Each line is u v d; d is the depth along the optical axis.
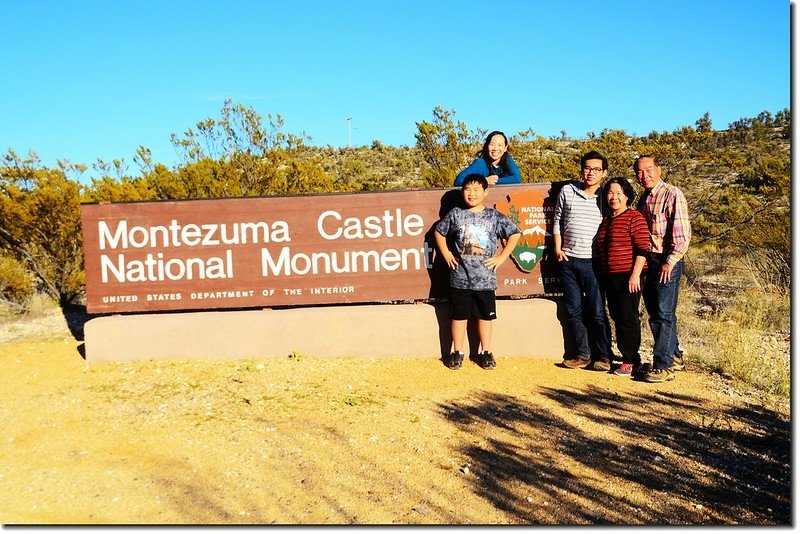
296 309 7.91
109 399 6.46
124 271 7.89
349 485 4.76
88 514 4.27
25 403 6.36
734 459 5.27
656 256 7.30
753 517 4.32
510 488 4.74
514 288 8.10
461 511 4.39
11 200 10.50
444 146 14.09
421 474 4.95
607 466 5.12
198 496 4.56
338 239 8.01
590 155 7.44
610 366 7.63
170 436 5.57
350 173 30.52
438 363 7.71
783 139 36.72
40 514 4.25
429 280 8.05
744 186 15.75
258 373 7.23
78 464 5.04
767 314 10.57
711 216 16.09
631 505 4.50
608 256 7.33
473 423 5.97
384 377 7.23
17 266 10.58
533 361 7.85
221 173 12.74
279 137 13.44
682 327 9.69
